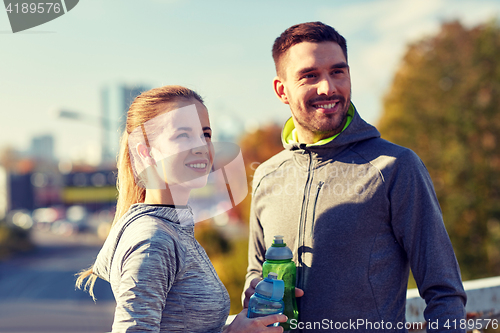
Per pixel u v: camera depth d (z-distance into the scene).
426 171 1.39
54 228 36.25
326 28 1.45
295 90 1.45
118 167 1.33
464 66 11.70
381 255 1.36
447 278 1.26
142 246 1.07
